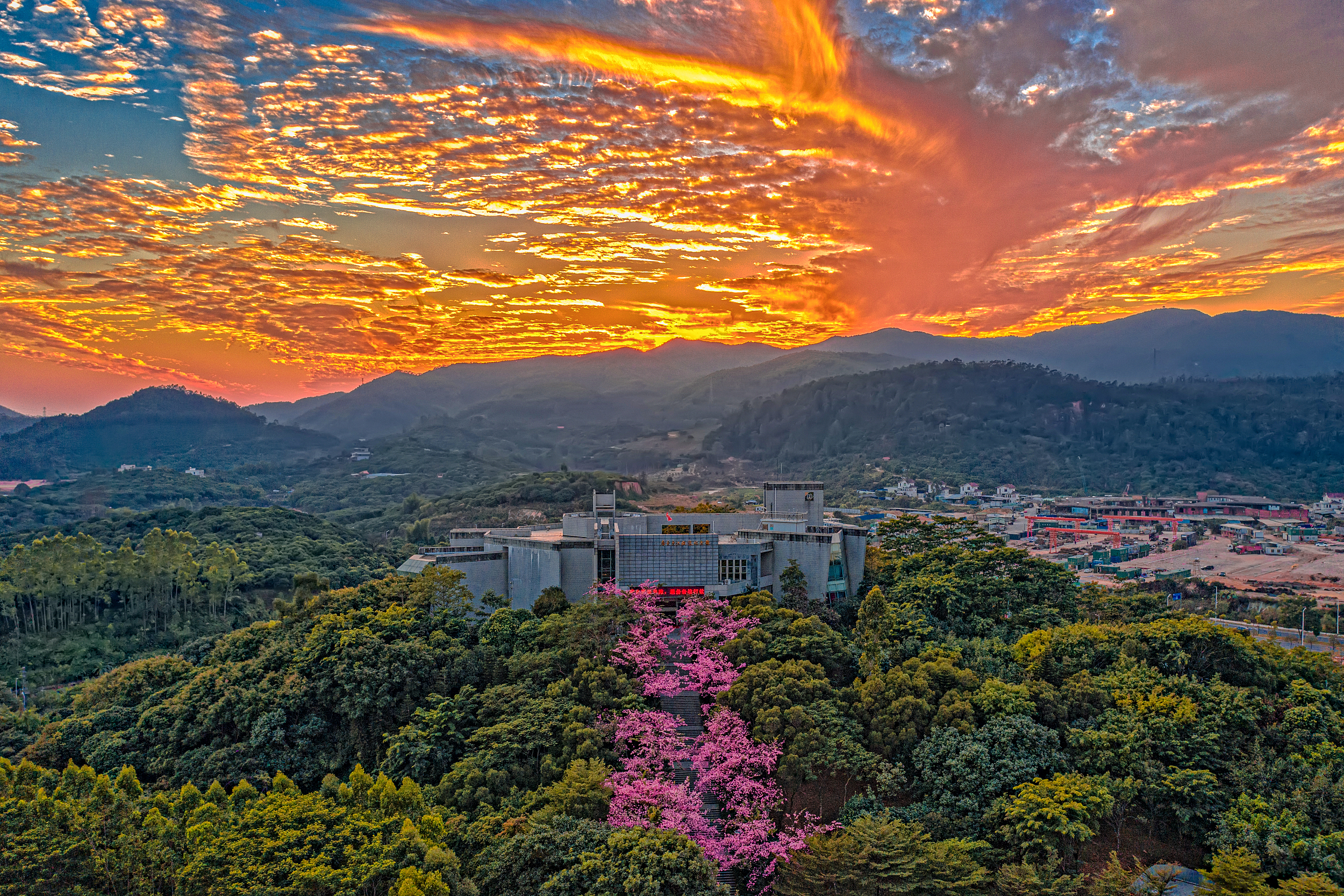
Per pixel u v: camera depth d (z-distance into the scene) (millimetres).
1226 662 102250
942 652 105250
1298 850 74188
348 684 104500
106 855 75438
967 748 85312
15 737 114062
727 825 84250
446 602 129125
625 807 79750
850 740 89188
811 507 162250
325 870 69938
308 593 148875
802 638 106812
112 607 180250
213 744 104375
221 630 180125
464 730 99250
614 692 100875
